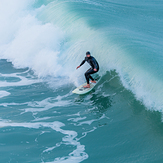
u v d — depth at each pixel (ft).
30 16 193.57
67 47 144.46
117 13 203.41
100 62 125.90
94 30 150.92
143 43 135.23
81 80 120.98
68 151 65.98
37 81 123.95
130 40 137.80
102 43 134.00
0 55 165.07
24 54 152.15
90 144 69.72
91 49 133.80
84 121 83.51
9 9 199.41
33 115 88.02
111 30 152.46
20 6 204.74
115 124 80.53
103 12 197.26
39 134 74.49
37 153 64.95
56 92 110.52
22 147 67.62
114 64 118.83
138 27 171.73
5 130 76.43
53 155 64.13
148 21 191.62
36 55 147.43
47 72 133.28
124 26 168.96
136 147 67.46
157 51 124.06
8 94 107.34
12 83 121.08
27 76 131.44
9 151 65.57
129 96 97.35
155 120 79.20
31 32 166.81
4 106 95.40
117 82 109.19
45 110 92.43
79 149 67.05
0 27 184.96
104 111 90.58
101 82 114.52
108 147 67.92
